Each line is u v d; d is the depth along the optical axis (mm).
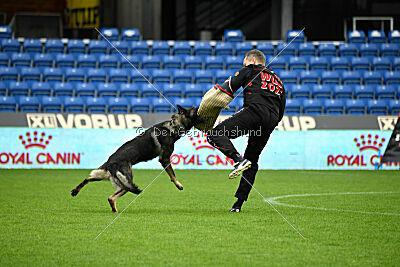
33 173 27125
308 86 35469
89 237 10883
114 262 8891
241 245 10219
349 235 11320
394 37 42188
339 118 30672
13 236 10969
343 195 19219
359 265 8820
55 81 36250
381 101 34000
